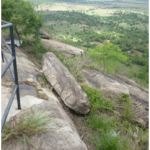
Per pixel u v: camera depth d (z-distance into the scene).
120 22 177.75
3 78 3.04
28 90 2.91
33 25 7.23
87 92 4.96
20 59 5.28
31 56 7.16
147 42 93.50
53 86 4.23
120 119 4.46
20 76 3.52
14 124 1.84
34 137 1.77
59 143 1.85
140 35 111.00
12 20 6.71
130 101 5.09
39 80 4.24
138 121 4.57
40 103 2.60
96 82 6.32
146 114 4.95
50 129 2.01
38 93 2.84
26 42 8.54
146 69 41.69
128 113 4.59
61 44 11.78
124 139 3.55
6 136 1.55
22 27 7.07
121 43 87.75
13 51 1.73
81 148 1.98
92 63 8.95
